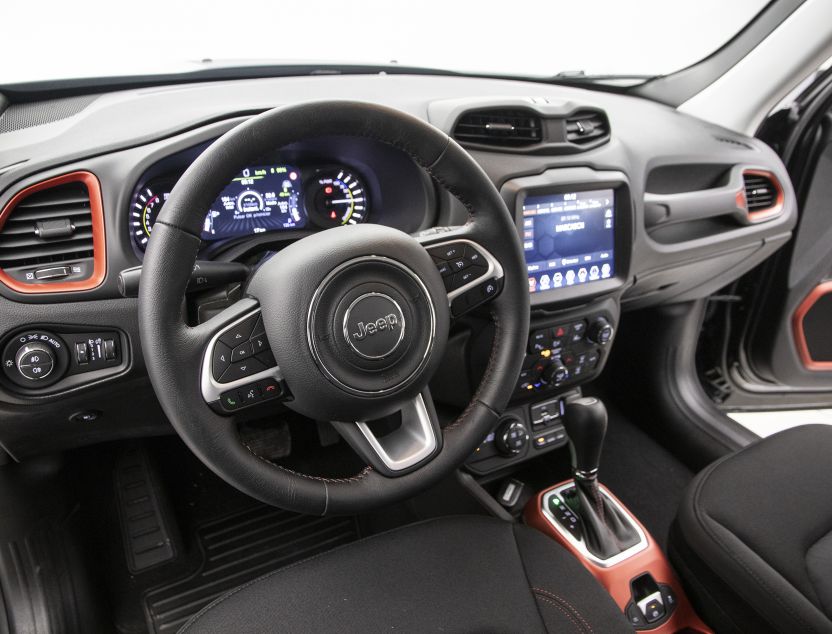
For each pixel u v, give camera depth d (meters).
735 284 1.79
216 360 0.67
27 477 1.14
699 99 1.58
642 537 1.12
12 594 1.08
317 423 1.41
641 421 1.80
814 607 0.80
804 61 1.40
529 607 0.78
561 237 1.14
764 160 1.50
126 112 0.94
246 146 0.66
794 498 0.93
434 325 0.75
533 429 1.37
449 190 0.82
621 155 1.19
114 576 1.29
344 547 0.88
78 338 0.88
